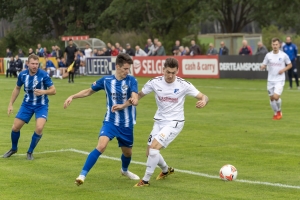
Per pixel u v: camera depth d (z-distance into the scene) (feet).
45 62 289.53
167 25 385.09
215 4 400.47
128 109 66.13
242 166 76.28
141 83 223.71
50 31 452.76
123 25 414.21
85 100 168.86
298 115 128.77
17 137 83.41
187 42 372.17
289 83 206.18
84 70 286.46
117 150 88.89
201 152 86.38
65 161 80.59
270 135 102.01
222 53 240.32
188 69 246.88
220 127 111.86
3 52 429.79
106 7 426.92
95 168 75.77
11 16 453.17
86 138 99.96
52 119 125.39
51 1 421.18
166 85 66.64
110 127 65.57
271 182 66.90
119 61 65.41
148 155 66.18
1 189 64.49
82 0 426.51
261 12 426.92
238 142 95.09
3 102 166.20
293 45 190.39
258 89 191.52
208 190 63.31
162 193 62.23
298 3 404.16
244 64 229.66
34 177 70.54
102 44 331.57
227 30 447.42
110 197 60.70
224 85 208.23
